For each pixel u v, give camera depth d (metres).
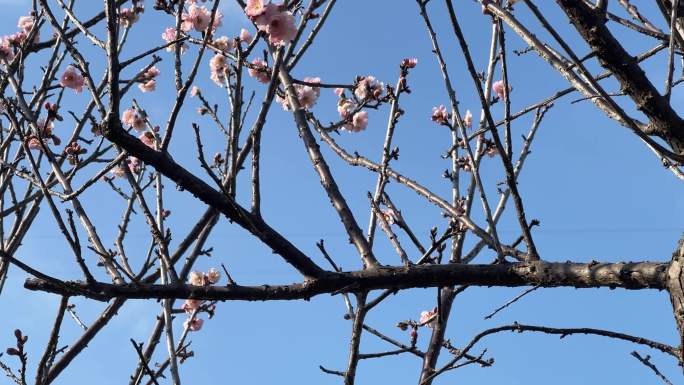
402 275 2.47
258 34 2.99
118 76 2.30
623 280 2.31
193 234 4.00
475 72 2.38
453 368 3.03
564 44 2.18
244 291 2.42
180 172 2.38
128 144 2.32
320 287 2.45
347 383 3.48
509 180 2.48
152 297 2.37
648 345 2.50
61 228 2.28
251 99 3.68
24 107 3.92
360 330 3.47
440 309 3.47
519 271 2.44
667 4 2.46
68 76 4.62
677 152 2.35
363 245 2.90
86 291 2.31
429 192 3.60
